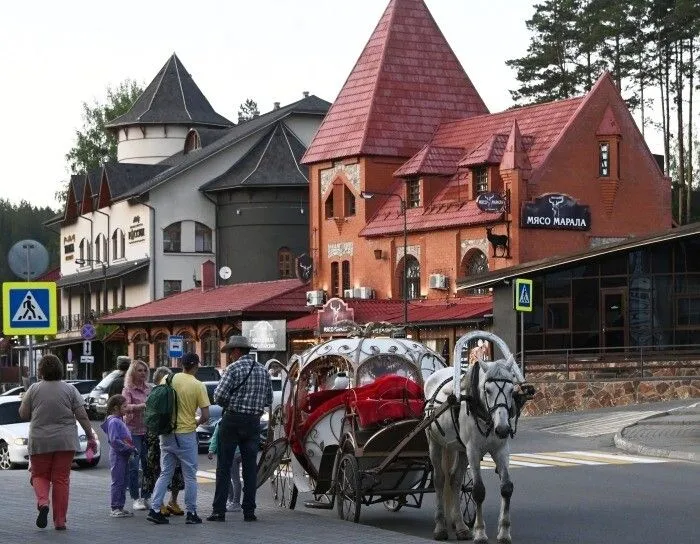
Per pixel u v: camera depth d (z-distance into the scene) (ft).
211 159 303.07
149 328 270.67
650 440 106.83
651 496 71.36
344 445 63.21
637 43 294.66
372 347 67.15
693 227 157.17
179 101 351.87
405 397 62.39
